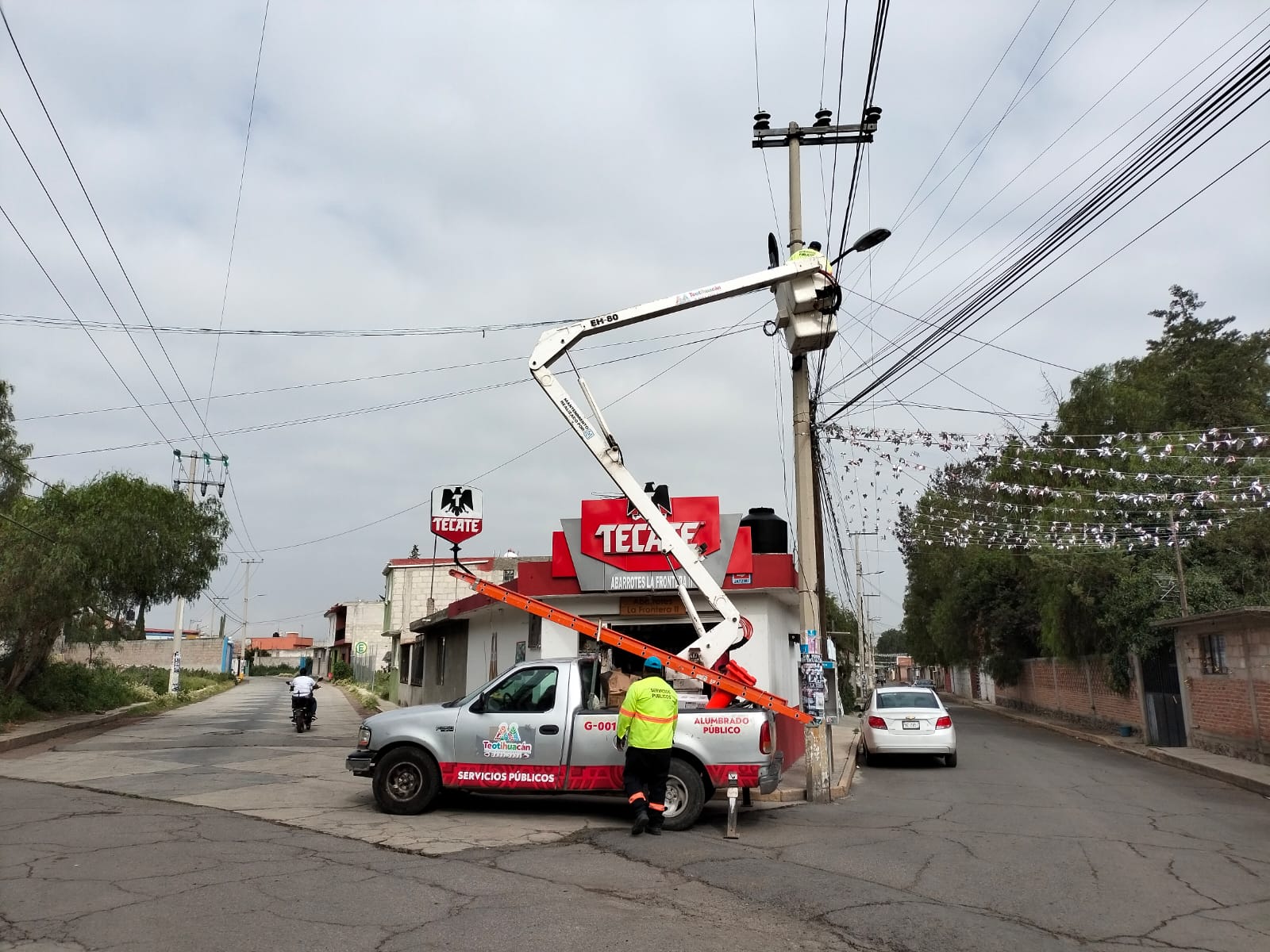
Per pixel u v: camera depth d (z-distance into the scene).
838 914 6.54
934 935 6.11
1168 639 21.53
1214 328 35.91
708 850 8.63
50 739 19.44
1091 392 29.66
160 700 34.12
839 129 13.80
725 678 10.77
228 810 10.24
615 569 15.57
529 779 10.07
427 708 10.51
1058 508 23.61
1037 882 7.62
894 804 12.31
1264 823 10.95
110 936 5.63
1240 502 20.94
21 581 20.20
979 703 54.59
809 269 12.14
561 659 10.61
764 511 18.00
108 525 22.86
